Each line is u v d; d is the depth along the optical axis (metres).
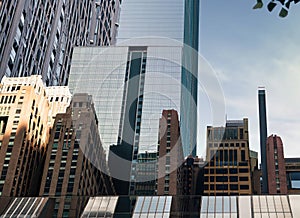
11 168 71.62
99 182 84.38
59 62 94.75
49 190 74.56
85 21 116.44
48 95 88.50
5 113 77.75
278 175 126.56
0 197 48.72
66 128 82.94
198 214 44.28
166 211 44.44
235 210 43.66
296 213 41.88
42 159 80.62
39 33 80.56
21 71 74.19
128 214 44.97
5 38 64.62
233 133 129.50
